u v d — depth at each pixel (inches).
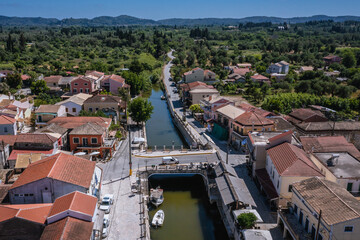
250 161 2578.7
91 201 1691.7
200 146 3149.6
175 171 2578.7
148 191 2426.2
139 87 6033.5
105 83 5319.9
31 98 4911.4
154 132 3976.4
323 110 4276.6
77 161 2097.7
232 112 3432.6
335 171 2098.9
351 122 3331.7
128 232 1851.6
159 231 1988.2
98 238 1656.0
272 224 1910.7
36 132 2797.7
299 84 5605.3
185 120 4087.1
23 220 1485.0
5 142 2615.7
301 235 1646.2
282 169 2038.6
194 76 6230.3
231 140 3292.3
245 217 1744.6
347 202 1581.0
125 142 3304.6
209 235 1967.3
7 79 5398.6
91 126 2874.0
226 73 7204.7
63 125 3051.2
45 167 1966.0
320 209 1573.6
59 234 1408.7
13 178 2257.6
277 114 4008.4
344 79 6323.8
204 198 2420.0
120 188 2338.8
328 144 2588.6
